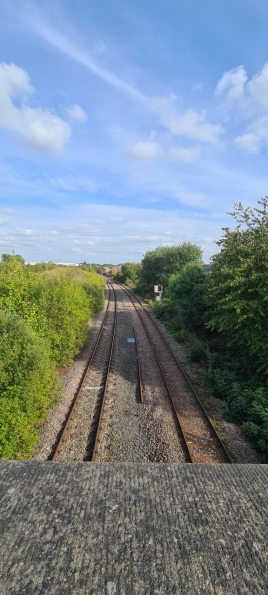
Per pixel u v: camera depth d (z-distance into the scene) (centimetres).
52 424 841
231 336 1241
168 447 740
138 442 762
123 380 1158
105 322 2306
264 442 734
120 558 196
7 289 1153
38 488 256
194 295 1739
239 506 246
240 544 211
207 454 727
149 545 207
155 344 1691
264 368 1048
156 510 237
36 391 803
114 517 228
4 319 802
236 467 300
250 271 1077
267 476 287
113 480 270
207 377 1136
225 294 1183
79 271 4081
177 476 280
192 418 890
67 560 194
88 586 178
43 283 1415
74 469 284
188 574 188
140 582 182
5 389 736
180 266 3450
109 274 11325
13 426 684
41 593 173
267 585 185
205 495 256
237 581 186
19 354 779
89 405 954
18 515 228
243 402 898
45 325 1163
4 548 201
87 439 774
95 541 208
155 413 905
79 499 245
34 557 195
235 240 1215
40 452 719
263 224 1138
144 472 283
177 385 1123
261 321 1037
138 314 2734
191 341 1593
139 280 4762
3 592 173
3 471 278
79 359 1409
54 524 220
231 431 832
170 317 2389
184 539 213
